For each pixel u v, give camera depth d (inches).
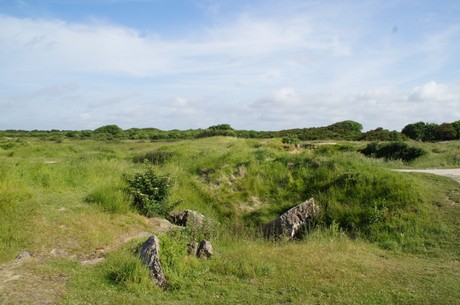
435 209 473.7
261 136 2262.6
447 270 312.0
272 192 601.3
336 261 321.1
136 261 274.7
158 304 235.0
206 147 943.7
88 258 316.5
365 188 531.5
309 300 246.1
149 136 2385.6
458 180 578.6
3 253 299.1
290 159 665.6
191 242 339.3
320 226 474.3
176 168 666.8
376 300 246.1
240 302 243.4
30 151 1217.4
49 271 275.1
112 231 374.6
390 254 373.7
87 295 239.1
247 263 306.8
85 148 1373.0
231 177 631.8
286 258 328.8
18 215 359.3
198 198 595.2
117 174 571.2
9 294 229.0
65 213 385.7
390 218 466.9
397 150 988.6
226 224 538.6
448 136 1943.9
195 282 274.7
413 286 271.0
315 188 580.1
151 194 470.6
